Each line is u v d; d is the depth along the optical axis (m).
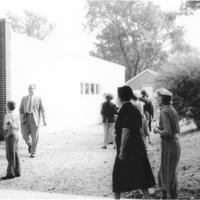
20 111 10.73
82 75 20.89
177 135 5.44
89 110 21.81
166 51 55.59
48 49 16.95
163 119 5.36
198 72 14.12
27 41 15.19
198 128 14.48
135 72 56.72
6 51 13.58
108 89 25.27
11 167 7.65
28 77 15.24
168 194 5.43
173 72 14.48
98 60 23.41
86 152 11.20
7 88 13.59
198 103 14.12
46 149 11.94
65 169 8.55
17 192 6.48
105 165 8.98
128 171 5.37
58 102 17.86
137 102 8.54
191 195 5.91
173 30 54.53
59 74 18.05
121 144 5.32
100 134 16.55
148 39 55.88
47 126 16.75
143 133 8.41
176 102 14.23
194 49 15.50
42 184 7.10
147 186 5.43
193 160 8.86
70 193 6.39
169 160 5.37
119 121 5.41
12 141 7.66
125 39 58.03
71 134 16.58
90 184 7.05
